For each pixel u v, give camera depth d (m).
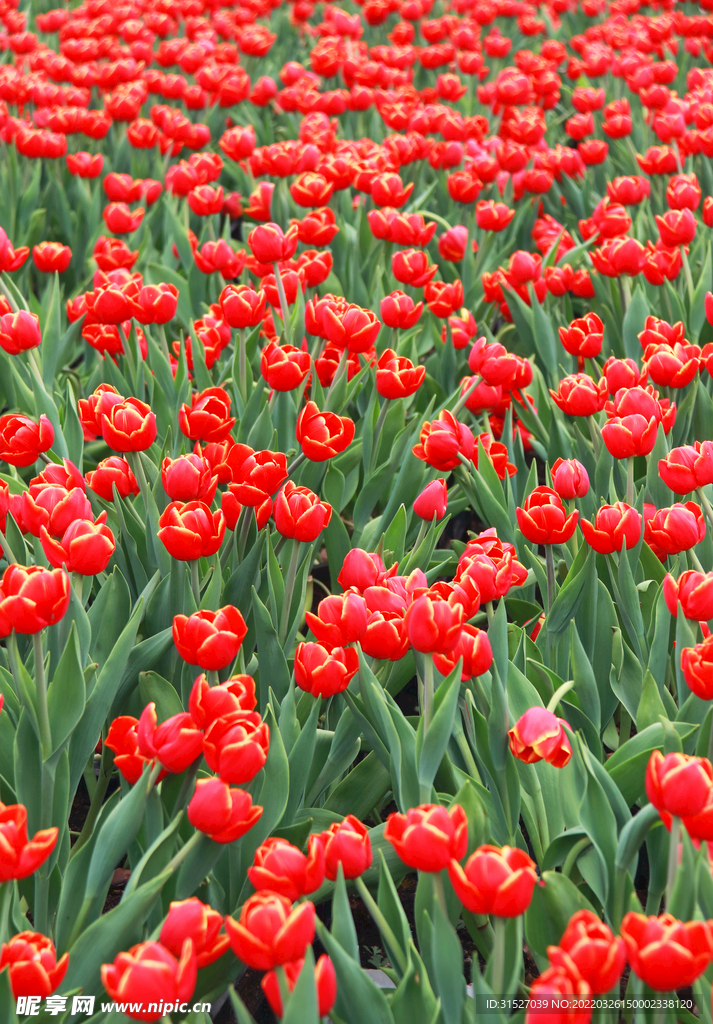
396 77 6.03
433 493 2.27
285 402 2.89
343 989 1.41
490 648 1.66
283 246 2.99
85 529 1.71
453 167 4.86
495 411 3.07
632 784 1.72
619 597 2.10
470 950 2.10
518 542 2.61
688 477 2.01
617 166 5.74
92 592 2.55
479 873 1.25
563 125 6.70
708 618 1.76
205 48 6.69
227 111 6.16
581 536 2.39
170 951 1.29
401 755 1.67
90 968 1.42
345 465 2.97
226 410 2.24
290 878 1.31
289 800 1.85
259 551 2.17
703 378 3.29
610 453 2.38
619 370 2.55
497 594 1.80
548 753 1.60
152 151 5.55
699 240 4.21
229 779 1.40
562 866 1.82
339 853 1.41
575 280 3.59
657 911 1.79
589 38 7.37
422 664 1.65
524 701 1.90
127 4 8.01
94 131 4.98
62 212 4.89
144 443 2.11
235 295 2.81
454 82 5.68
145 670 1.96
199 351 3.03
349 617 1.67
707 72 6.16
